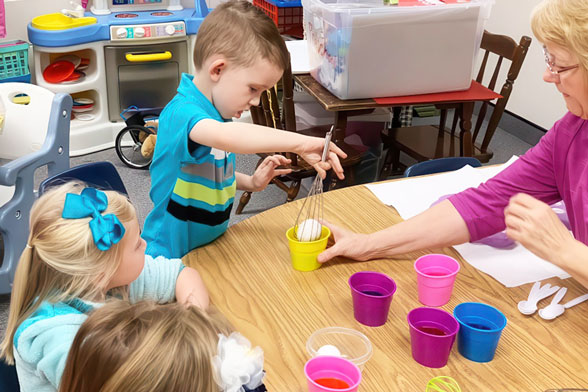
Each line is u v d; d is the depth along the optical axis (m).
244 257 1.34
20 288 0.96
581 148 1.23
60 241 0.92
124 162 3.34
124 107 3.55
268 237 1.42
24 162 2.02
